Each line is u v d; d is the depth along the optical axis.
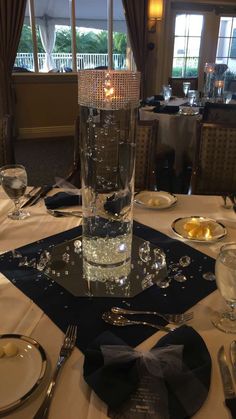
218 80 4.16
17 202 1.28
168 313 0.80
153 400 0.56
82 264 0.99
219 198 1.44
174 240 1.12
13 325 0.76
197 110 3.41
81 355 0.68
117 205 0.95
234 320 0.77
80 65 7.19
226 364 0.65
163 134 3.30
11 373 0.63
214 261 1.00
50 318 0.78
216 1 5.59
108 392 0.57
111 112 0.89
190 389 0.58
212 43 5.89
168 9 5.45
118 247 0.96
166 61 5.79
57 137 5.71
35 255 1.03
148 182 1.88
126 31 5.70
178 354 0.62
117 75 0.85
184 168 3.41
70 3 5.22
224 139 1.83
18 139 5.52
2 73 4.99
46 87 5.43
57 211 1.28
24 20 5.18
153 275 0.94
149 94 5.94
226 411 0.56
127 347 0.65
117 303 0.83
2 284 0.90
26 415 0.56
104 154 0.93
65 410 0.57
